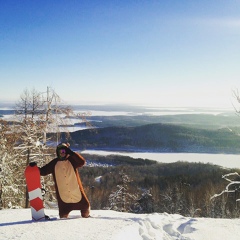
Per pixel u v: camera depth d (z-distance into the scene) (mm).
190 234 4816
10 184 15414
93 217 6074
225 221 5668
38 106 14297
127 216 6129
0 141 15312
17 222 5613
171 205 39219
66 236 4246
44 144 14297
